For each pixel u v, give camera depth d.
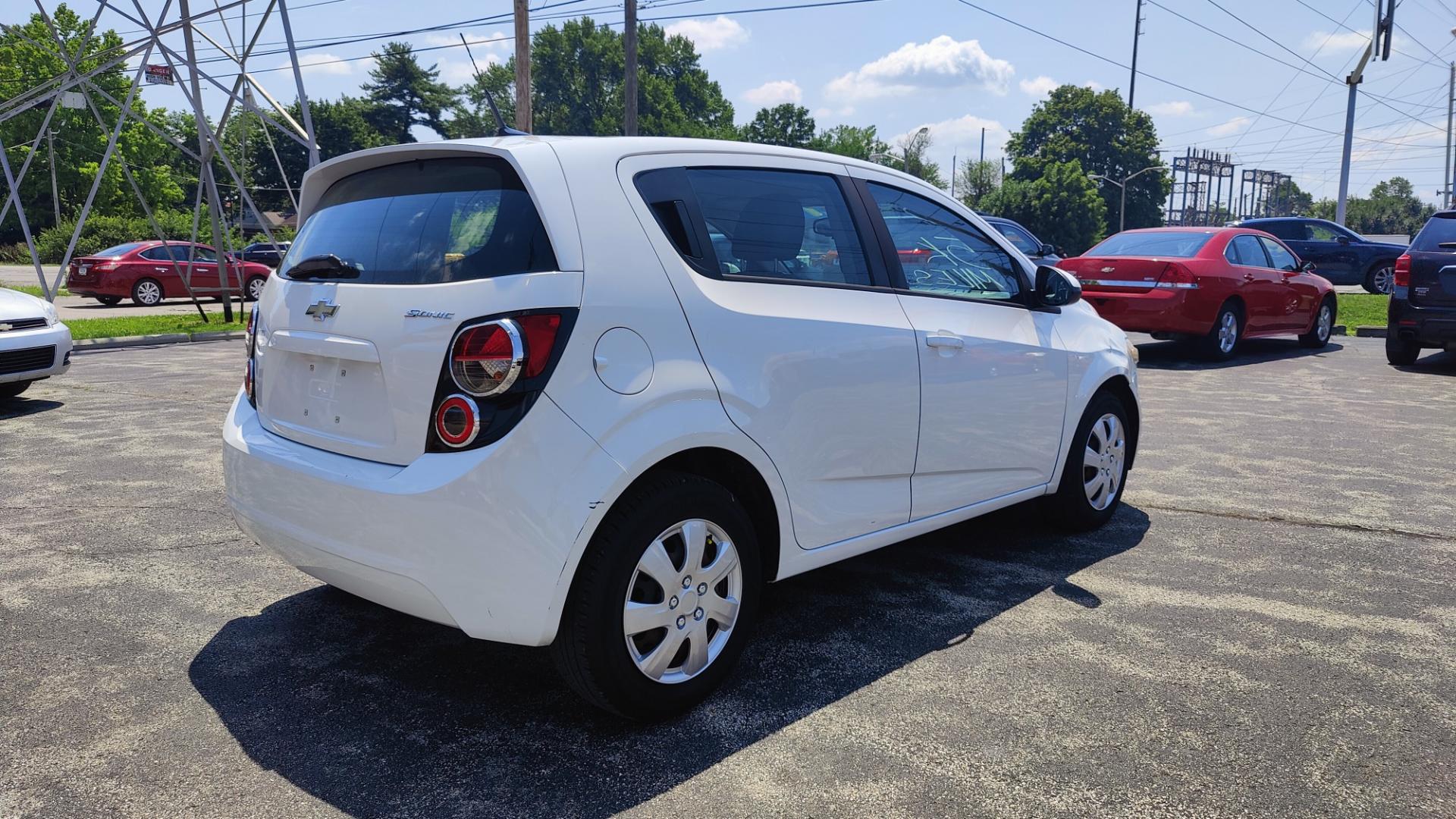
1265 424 7.46
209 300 22.53
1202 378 9.87
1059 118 93.12
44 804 2.47
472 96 88.50
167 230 45.72
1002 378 4.01
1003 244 4.31
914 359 3.57
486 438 2.55
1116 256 11.13
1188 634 3.54
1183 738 2.79
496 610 2.58
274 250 29.47
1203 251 10.90
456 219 2.82
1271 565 4.30
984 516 5.11
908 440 3.60
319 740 2.80
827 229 3.47
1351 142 24.88
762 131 98.06
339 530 2.74
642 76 90.94
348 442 2.82
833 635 3.54
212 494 5.40
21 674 3.21
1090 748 2.74
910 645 3.44
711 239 3.07
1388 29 23.41
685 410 2.82
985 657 3.34
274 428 3.13
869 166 3.77
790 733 2.83
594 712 2.98
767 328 3.08
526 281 2.61
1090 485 4.72
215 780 2.59
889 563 4.34
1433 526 4.88
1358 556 4.43
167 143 64.00
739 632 3.06
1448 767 2.65
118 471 5.91
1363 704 3.01
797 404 3.15
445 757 2.71
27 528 4.78
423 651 3.44
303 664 3.31
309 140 14.95
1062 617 3.71
